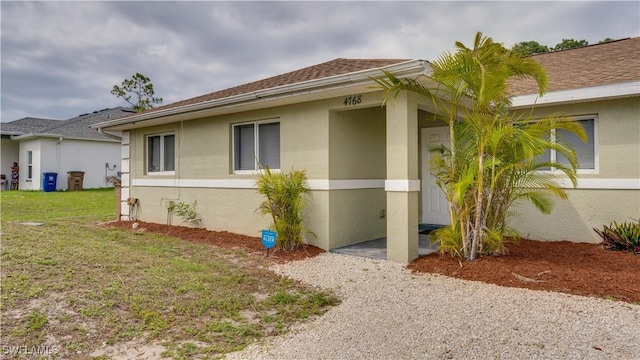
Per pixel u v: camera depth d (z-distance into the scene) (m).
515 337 3.34
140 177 10.58
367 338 3.43
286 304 4.32
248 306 4.25
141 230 9.24
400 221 5.93
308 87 6.28
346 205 7.15
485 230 5.62
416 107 6.08
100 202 15.44
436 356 3.07
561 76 7.93
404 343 3.31
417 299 4.39
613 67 7.62
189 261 6.04
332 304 4.34
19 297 3.95
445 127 8.87
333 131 6.88
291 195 6.73
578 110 7.36
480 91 5.09
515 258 5.67
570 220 7.40
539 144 5.00
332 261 6.16
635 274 4.86
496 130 5.18
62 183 20.91
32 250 5.73
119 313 3.82
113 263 5.43
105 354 3.12
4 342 3.18
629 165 6.91
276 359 3.07
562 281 4.66
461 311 3.97
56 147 20.77
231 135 8.50
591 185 7.22
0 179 21.69
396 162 5.93
